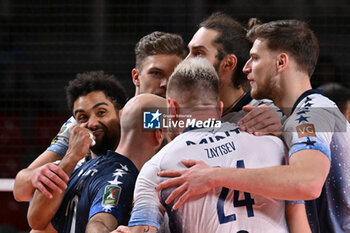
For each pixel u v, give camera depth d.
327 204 6.17
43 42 20.50
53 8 21.20
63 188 5.95
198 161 4.95
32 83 19.00
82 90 6.76
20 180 6.64
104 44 20.38
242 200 4.85
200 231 4.80
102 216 5.44
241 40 7.20
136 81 8.08
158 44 7.58
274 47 5.92
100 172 5.87
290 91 5.93
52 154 7.46
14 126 17.12
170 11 19.95
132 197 5.70
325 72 15.77
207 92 5.23
